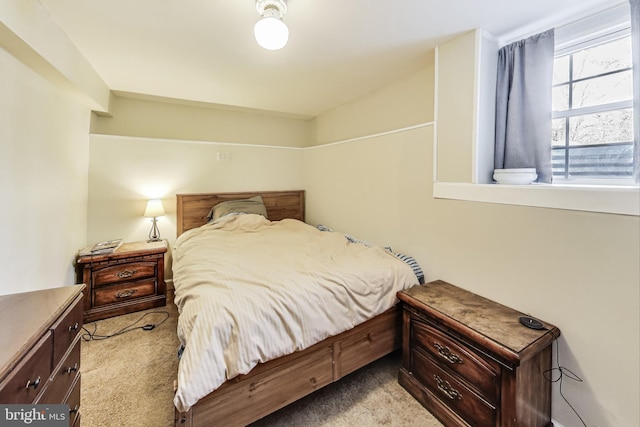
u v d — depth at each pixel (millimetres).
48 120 1904
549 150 1631
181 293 1593
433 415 1521
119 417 1465
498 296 1647
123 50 2004
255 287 1489
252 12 1553
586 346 1285
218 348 1200
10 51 1456
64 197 2188
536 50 1671
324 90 2916
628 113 1395
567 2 1453
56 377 904
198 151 3344
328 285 1591
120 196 2936
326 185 3547
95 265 2461
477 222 1755
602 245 1222
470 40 1757
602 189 1211
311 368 1508
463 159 1827
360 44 1930
